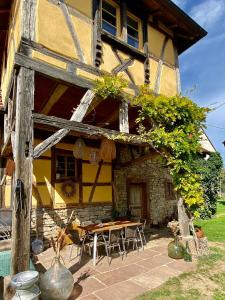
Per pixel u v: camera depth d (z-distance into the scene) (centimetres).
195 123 635
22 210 377
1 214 583
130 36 687
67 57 504
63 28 509
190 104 623
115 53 608
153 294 386
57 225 701
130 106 610
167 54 766
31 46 450
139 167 968
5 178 688
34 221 661
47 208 689
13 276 333
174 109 600
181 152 600
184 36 835
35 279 311
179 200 639
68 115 775
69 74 496
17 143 394
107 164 858
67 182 743
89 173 804
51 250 636
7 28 703
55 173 721
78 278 450
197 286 415
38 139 702
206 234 786
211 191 1266
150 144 595
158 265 514
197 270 486
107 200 838
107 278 450
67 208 730
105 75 544
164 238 755
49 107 700
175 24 772
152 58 706
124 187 903
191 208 618
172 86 758
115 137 530
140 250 622
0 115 721
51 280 347
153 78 696
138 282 432
